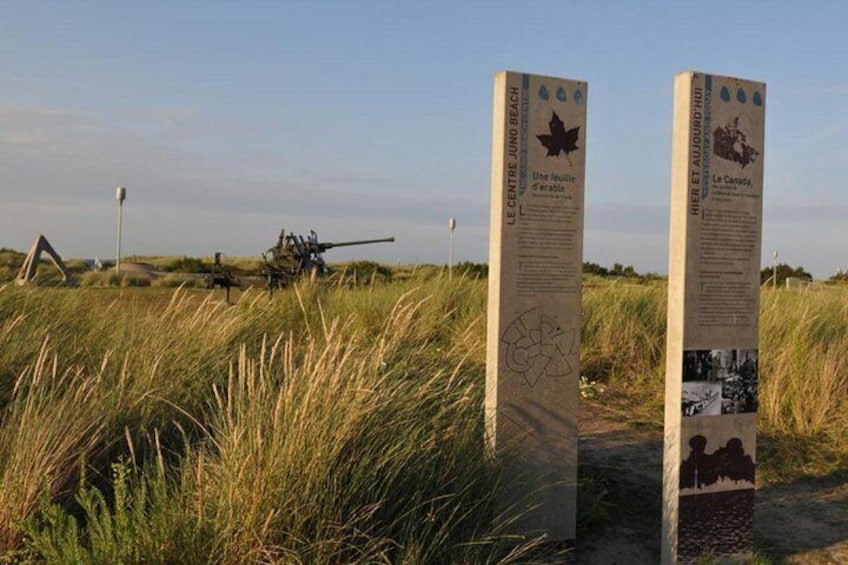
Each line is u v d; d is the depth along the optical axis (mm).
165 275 27141
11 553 3723
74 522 3555
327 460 4016
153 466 4453
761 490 6555
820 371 8680
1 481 4152
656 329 11211
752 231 5156
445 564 4051
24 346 6180
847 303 11430
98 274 23922
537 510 5223
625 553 5242
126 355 6281
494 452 4938
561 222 5297
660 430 8125
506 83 5113
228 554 3574
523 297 5219
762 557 5180
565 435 5324
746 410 5172
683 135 4977
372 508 3953
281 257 20844
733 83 5055
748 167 5121
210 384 6207
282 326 10062
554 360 5301
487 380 5250
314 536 3795
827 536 5617
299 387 4512
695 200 4984
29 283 8195
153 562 3516
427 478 4363
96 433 4734
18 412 4867
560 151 5273
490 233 5270
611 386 10078
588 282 17125
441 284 13109
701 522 5059
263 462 3887
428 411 5086
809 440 7762
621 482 6488
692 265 4996
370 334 10266
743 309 5148
